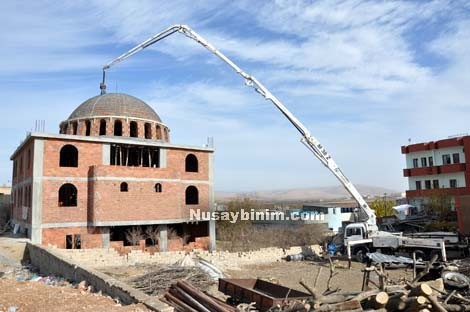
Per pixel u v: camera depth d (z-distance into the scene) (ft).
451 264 60.34
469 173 126.21
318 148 86.48
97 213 92.79
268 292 47.62
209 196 116.47
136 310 32.50
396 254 82.07
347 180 88.79
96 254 78.84
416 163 147.13
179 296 37.29
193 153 115.44
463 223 94.68
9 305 34.65
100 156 98.58
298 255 96.63
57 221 90.53
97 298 38.75
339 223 162.61
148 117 121.39
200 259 78.79
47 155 91.15
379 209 163.73
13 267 73.97
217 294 52.80
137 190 99.45
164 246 103.86
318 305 32.09
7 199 149.89
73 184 93.97
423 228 109.60
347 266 84.23
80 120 115.03
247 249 112.68
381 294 30.91
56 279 57.41
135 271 72.08
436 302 29.81
